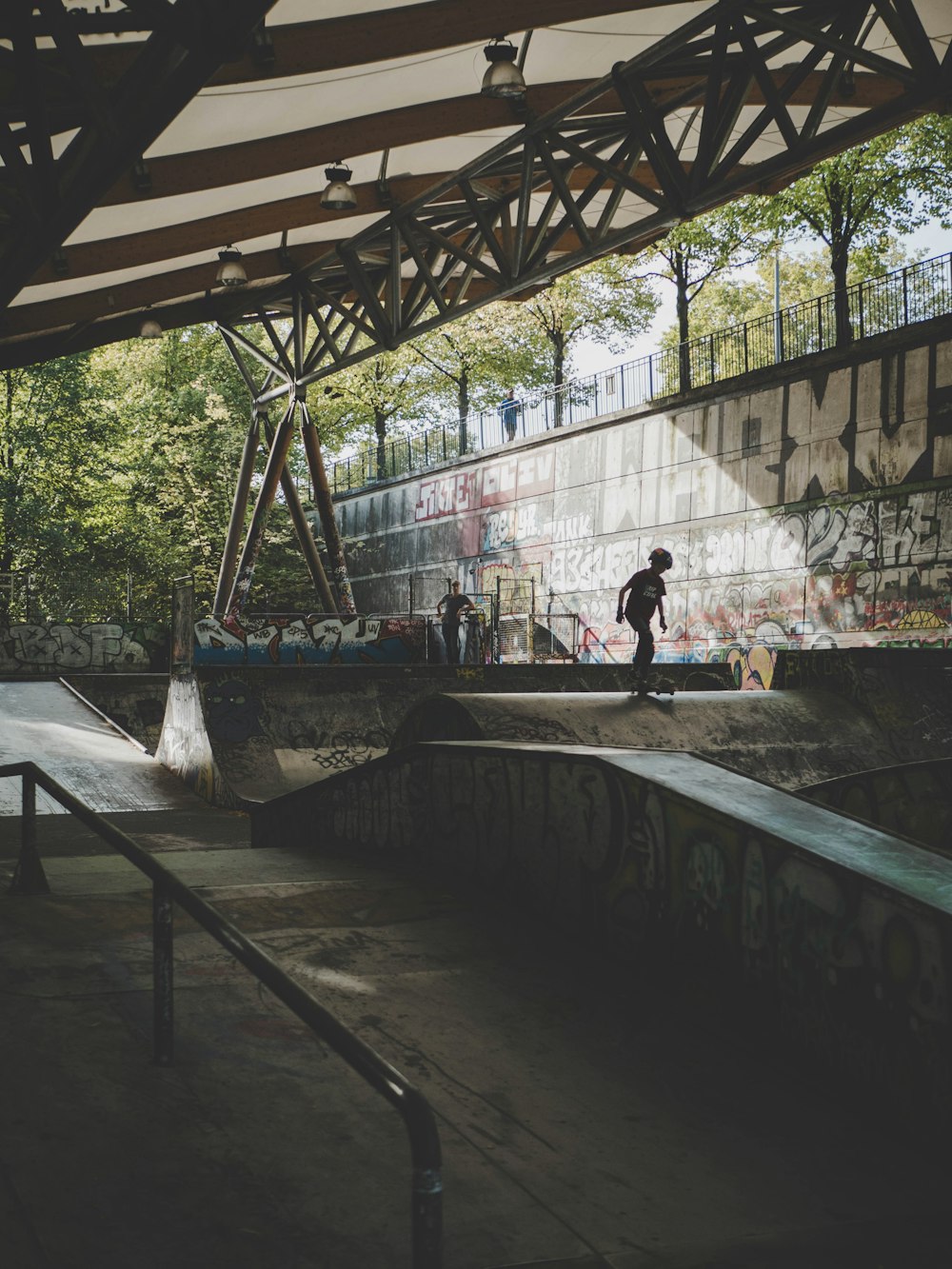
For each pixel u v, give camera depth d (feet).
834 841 17.80
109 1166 12.76
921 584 69.62
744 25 42.73
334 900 25.02
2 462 107.24
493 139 57.31
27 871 25.20
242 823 49.08
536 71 50.11
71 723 66.44
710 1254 12.21
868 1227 13.07
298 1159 13.43
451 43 39.93
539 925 23.59
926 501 69.36
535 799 24.07
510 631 104.83
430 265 66.13
